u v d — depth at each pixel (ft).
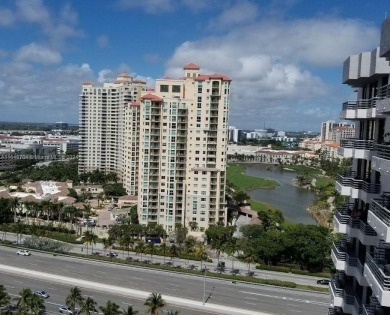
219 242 517.14
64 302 374.43
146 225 609.01
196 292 406.00
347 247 143.33
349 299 129.90
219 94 607.78
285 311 365.40
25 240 561.02
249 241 541.34
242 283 438.40
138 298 386.73
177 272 467.52
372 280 97.81
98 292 399.03
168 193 629.10
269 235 524.93
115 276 448.24
